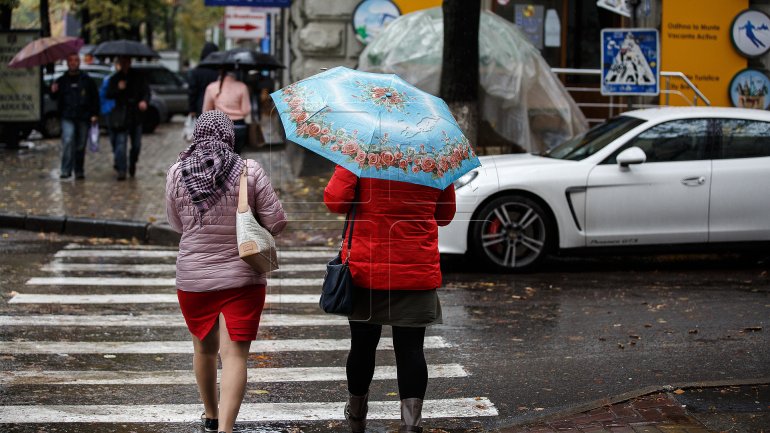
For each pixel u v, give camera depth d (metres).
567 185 20.52
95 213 26.92
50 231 26.12
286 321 16.80
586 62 36.28
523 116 28.64
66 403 12.17
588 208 20.59
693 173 20.73
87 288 19.27
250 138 35.56
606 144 21.17
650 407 11.51
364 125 9.66
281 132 34.44
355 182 9.85
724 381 12.34
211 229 10.30
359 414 10.88
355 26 34.34
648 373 13.64
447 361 14.30
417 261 9.95
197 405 12.20
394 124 9.73
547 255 21.50
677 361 14.23
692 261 22.64
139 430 11.22
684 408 11.41
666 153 20.97
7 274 20.52
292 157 32.28
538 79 29.12
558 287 19.42
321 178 30.89
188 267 10.34
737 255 23.45
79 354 14.54
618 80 26.02
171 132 53.91
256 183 10.45
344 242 10.12
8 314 17.00
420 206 9.97
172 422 11.52
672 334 15.79
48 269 21.16
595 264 22.17
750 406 11.45
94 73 54.34
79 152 33.41
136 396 12.55
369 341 10.52
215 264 10.29
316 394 12.78
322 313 17.42
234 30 43.91
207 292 10.28
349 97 9.88
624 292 19.00
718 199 20.80
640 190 20.64
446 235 20.31
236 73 39.19
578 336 15.69
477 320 16.72
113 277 20.42
